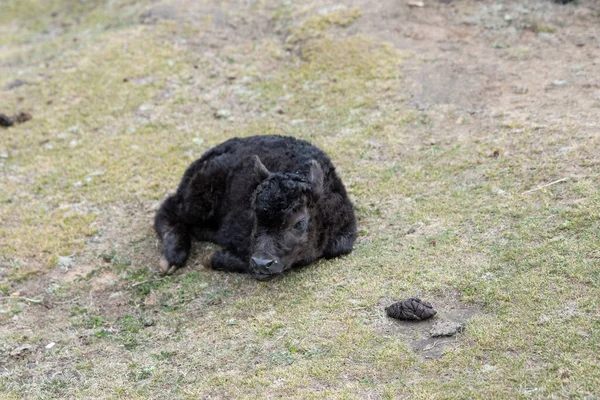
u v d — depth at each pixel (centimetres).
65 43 1858
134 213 1170
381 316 820
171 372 786
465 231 964
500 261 878
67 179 1284
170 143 1359
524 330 748
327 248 976
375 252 962
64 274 1034
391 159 1206
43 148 1398
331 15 1683
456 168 1135
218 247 1070
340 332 801
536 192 1014
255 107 1451
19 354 854
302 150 1042
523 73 1388
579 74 1344
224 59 1633
